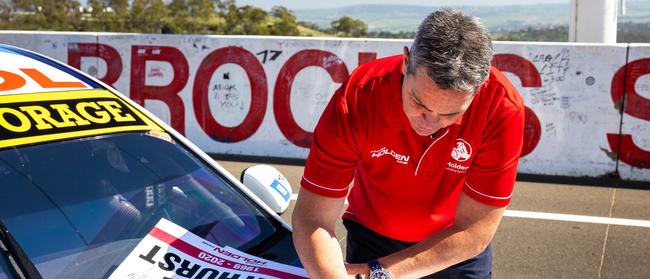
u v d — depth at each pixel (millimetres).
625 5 7641
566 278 4223
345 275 2051
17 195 1978
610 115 6453
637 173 6445
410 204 2363
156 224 2172
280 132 7219
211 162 2564
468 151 2133
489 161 2123
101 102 2416
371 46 6906
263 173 2752
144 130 2451
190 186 2379
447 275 2520
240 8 21938
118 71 7559
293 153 7207
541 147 6613
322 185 2125
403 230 2477
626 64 6371
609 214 5492
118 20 21234
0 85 2186
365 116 2098
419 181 2262
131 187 2223
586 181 6438
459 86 1707
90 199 2100
